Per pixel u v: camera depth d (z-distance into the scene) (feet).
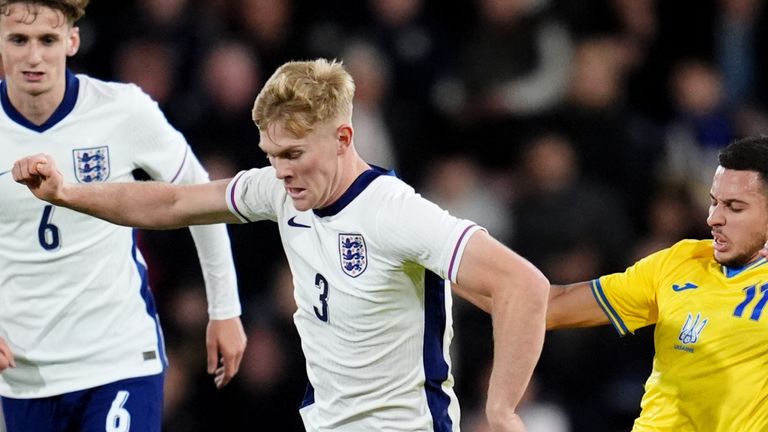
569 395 116.26
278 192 62.23
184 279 120.67
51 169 60.59
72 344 71.97
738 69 156.35
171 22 131.03
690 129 146.20
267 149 58.23
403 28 140.97
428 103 140.05
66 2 69.51
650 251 128.98
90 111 71.67
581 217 126.72
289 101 57.31
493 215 132.46
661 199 135.74
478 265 57.31
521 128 140.77
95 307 71.87
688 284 66.13
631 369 116.16
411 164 135.64
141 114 72.49
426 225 58.08
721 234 64.59
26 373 72.38
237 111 127.65
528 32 143.23
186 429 116.26
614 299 67.97
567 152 131.23
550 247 126.31
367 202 59.62
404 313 60.54
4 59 69.82
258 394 116.88
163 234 120.78
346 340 61.36
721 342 64.28
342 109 58.54
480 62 142.92
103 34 131.85
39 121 71.05
